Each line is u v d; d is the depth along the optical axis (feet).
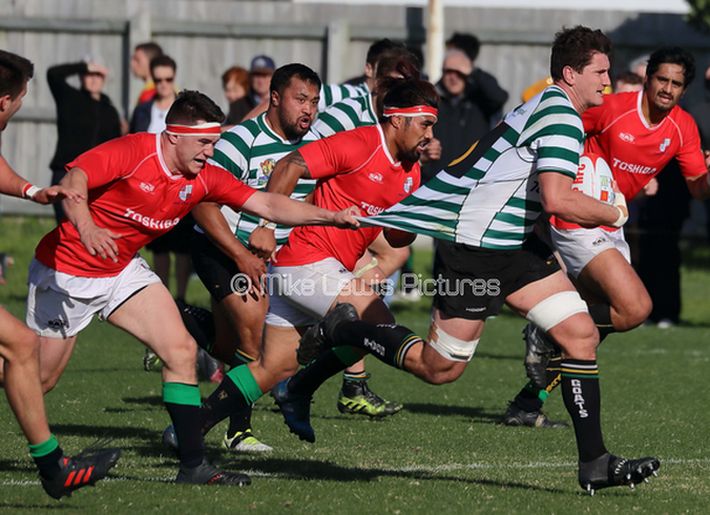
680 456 87.61
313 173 79.20
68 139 164.25
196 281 198.39
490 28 232.53
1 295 175.01
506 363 136.26
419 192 75.10
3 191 68.74
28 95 234.38
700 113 162.40
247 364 82.84
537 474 80.53
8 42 234.58
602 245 95.20
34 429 67.97
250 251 83.10
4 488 73.20
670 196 168.96
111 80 233.14
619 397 113.91
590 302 99.19
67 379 118.62
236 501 70.59
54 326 75.56
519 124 73.67
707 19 224.94
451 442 91.97
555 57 75.36
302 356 78.43
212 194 75.56
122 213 73.05
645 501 72.90
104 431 93.61
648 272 172.96
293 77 90.43
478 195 73.87
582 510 70.03
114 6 236.02
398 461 84.33
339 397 102.22
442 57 225.76
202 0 234.17
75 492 72.23
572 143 71.67
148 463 82.02
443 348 74.23
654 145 98.89
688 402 111.45
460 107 157.48
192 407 74.79
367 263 93.97
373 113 94.22
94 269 74.59
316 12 234.38
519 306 74.49
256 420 100.32
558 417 104.63
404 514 68.49
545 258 74.84
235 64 232.53
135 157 72.13
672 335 161.27
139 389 113.80
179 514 67.67
